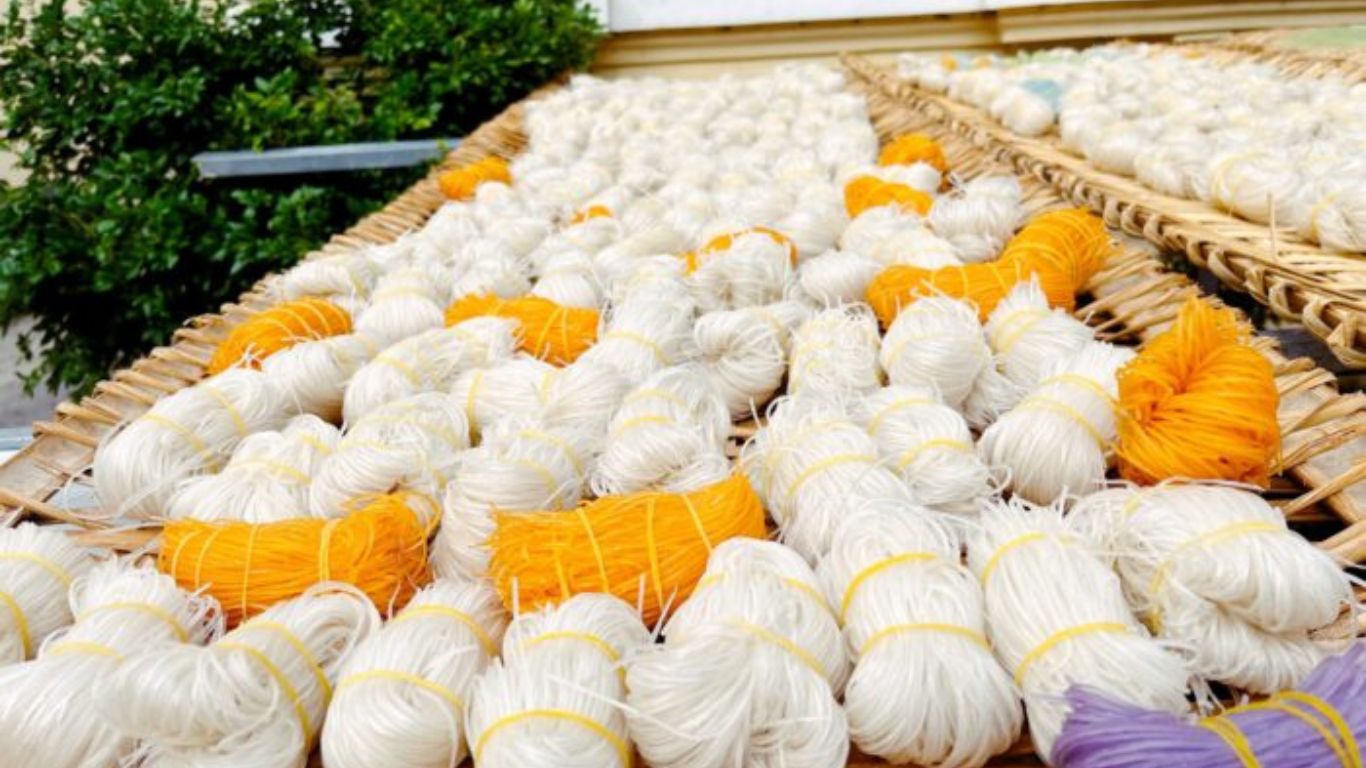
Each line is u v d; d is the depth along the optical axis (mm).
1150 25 5109
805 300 1792
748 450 1338
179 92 3977
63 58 4102
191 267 4027
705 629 860
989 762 882
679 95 4195
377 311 1751
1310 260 1559
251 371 1463
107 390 1565
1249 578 854
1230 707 896
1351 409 1180
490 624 978
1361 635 900
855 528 991
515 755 780
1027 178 2498
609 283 1938
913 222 2010
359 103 4320
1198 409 1037
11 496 1285
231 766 839
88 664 917
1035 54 4621
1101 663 826
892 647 860
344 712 865
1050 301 1614
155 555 1213
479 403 1436
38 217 3924
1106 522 991
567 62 4852
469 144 3451
